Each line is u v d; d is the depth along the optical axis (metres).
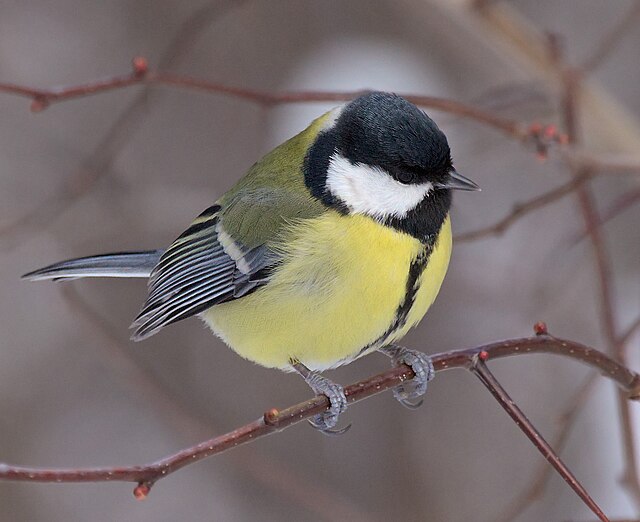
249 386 12.95
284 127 11.84
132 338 7.89
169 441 13.05
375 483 12.34
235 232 7.81
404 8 12.71
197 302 7.88
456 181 7.30
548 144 8.60
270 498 12.62
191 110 13.47
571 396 11.53
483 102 10.53
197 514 12.68
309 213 7.49
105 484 12.87
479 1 10.08
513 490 12.01
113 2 13.97
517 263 12.17
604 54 10.14
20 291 13.13
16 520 12.50
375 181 7.27
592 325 11.68
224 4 10.05
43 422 13.05
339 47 12.59
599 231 9.24
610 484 11.19
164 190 12.14
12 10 13.90
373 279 7.20
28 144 13.02
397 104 7.39
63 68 13.71
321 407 6.20
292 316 7.39
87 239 12.11
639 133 10.65
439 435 12.37
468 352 6.46
